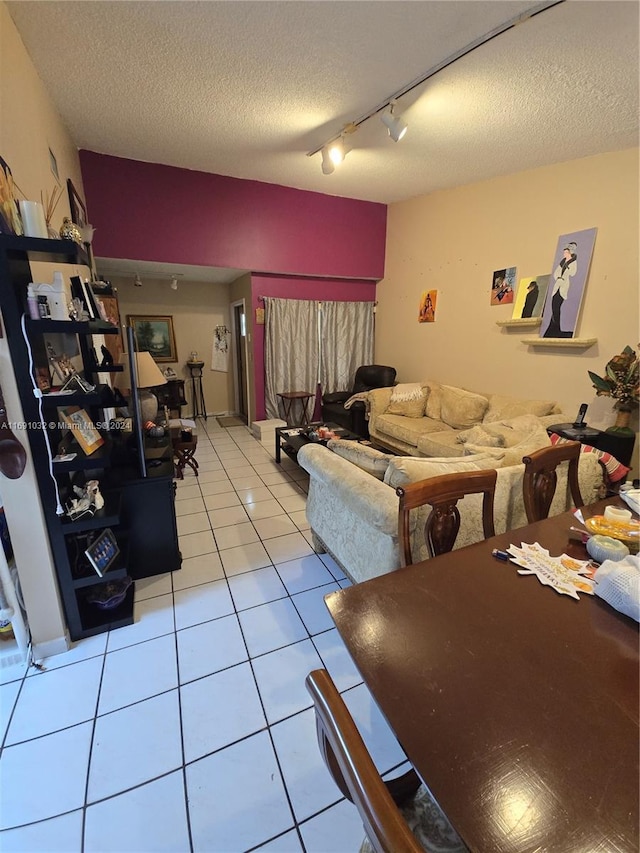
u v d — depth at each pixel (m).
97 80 2.33
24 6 1.74
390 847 0.40
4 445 1.45
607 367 2.77
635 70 2.05
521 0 1.69
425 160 3.46
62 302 1.51
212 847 1.09
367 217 5.10
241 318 5.75
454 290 4.35
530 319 3.50
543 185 3.34
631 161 2.74
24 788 1.22
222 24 1.89
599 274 3.00
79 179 3.46
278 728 1.41
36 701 1.50
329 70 2.25
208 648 1.75
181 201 4.04
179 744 1.35
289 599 2.06
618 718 0.67
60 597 1.71
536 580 1.05
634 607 0.89
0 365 1.42
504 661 0.79
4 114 1.62
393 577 1.07
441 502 1.31
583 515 1.39
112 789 1.22
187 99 2.57
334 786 1.24
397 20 1.85
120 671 1.63
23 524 1.55
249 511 3.08
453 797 0.56
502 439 2.66
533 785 0.57
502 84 2.28
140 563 2.22
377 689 0.73
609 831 0.52
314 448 2.33
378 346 5.75
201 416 6.34
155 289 5.70
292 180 4.28
